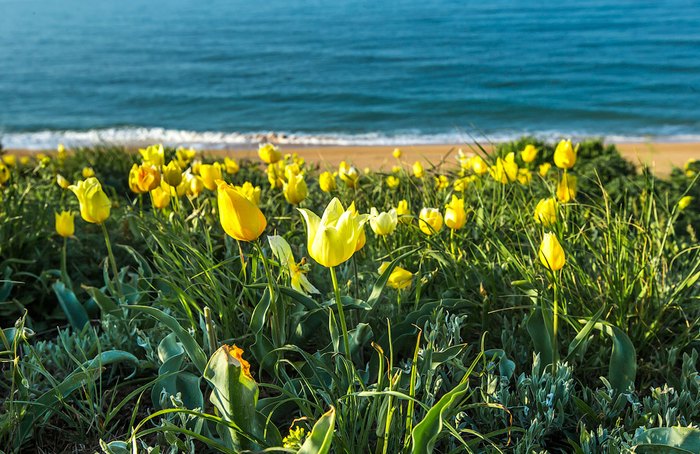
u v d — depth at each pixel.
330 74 14.59
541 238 1.05
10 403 0.77
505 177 1.22
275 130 9.27
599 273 1.05
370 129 9.02
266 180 2.18
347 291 1.04
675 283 1.09
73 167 2.81
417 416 0.77
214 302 0.96
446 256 1.01
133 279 1.23
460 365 0.79
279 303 0.88
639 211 1.48
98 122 10.53
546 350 0.89
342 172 1.31
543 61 15.19
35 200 1.60
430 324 0.86
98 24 32.97
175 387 0.82
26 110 11.84
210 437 0.78
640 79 12.53
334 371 0.84
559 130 8.50
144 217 1.20
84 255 1.40
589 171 2.25
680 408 0.82
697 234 1.68
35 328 1.21
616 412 0.80
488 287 1.02
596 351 0.95
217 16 35.00
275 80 14.05
